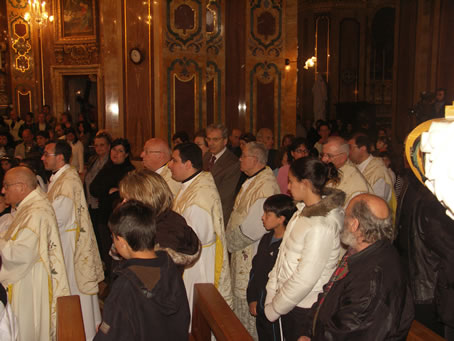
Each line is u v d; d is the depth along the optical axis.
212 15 7.67
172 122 7.29
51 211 3.10
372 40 17.31
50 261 3.07
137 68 7.31
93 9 11.90
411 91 10.33
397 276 1.72
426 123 0.81
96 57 12.02
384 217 1.79
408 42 10.47
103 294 4.62
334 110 17.12
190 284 2.97
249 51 7.89
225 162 4.29
